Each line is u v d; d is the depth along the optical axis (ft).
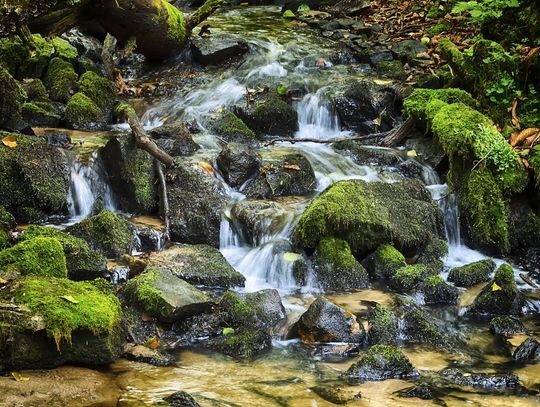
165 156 24.47
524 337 19.03
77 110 29.17
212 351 17.78
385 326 18.67
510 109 27.86
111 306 17.07
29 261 18.31
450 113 26.58
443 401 15.78
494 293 20.42
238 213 23.30
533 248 24.25
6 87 26.58
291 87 31.89
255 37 37.81
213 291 20.48
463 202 24.85
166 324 18.48
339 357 17.75
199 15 34.58
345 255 21.93
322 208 22.29
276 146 28.60
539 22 29.48
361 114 30.30
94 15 30.50
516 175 24.84
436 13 39.22
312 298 20.70
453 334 19.21
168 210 23.31
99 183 24.80
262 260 21.99
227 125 28.84
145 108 30.94
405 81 31.83
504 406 15.64
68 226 22.59
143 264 20.59
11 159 23.36
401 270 21.65
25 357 15.80
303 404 15.47
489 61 28.50
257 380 16.47
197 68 34.40
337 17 42.32
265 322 19.06
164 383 16.14
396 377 16.76
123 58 33.86
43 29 27.58
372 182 24.21
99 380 15.96
